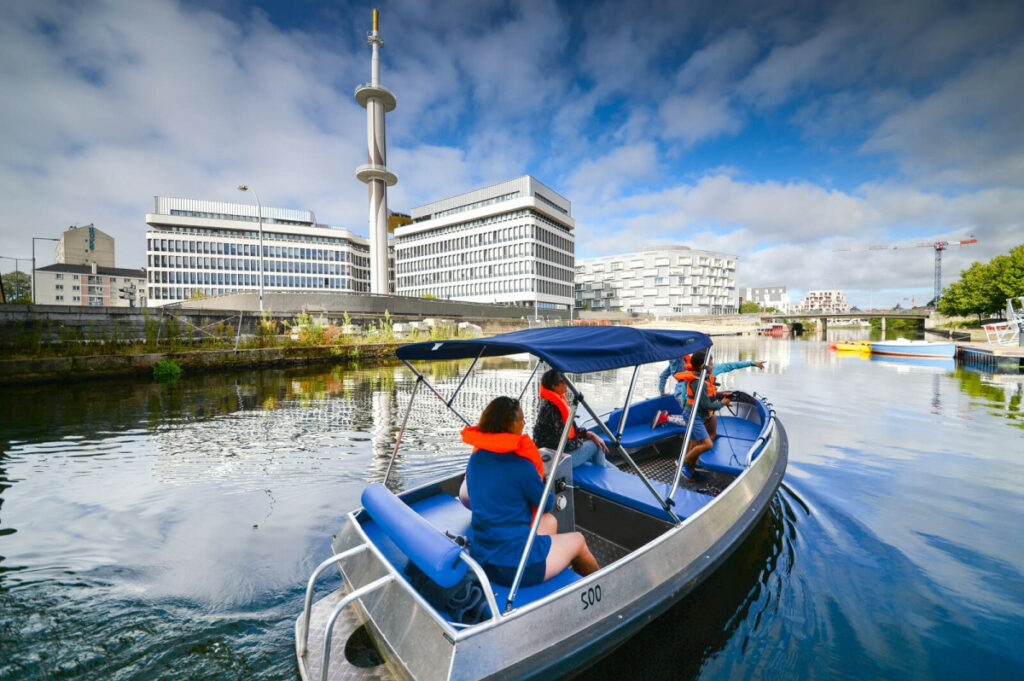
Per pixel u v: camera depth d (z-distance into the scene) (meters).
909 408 12.07
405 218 105.50
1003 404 12.70
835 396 14.27
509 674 2.16
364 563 2.96
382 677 2.48
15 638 2.87
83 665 2.66
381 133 57.53
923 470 6.68
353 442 8.02
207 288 80.44
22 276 92.62
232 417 10.20
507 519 2.53
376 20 56.34
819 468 6.76
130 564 3.84
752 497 4.32
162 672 2.62
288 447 7.67
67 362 15.29
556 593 2.46
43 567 3.79
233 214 86.00
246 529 4.55
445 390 14.59
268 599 3.35
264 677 2.58
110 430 8.87
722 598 3.53
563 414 3.84
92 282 89.06
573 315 77.06
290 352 22.34
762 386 16.66
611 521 3.97
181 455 7.19
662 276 104.19
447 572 2.17
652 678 2.72
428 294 84.06
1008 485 6.02
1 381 14.05
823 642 3.06
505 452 2.55
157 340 19.03
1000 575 3.87
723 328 83.25
